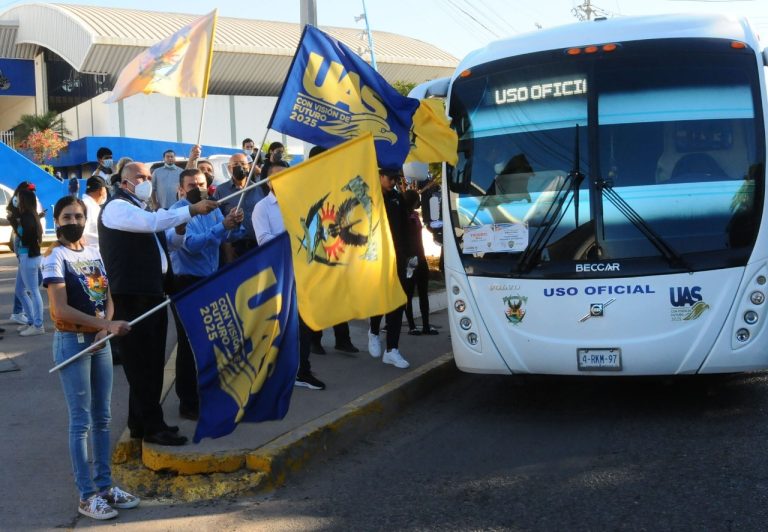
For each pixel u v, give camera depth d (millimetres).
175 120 47719
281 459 6164
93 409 5527
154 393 6336
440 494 5832
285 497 5883
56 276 5188
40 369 9102
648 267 7191
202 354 5781
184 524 5402
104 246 6184
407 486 6027
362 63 7250
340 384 8328
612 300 7230
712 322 7098
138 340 6219
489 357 7641
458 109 8141
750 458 6191
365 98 7219
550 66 7816
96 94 53375
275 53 51906
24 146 46500
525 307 7484
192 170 7180
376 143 7223
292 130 6918
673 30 7754
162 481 6027
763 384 8375
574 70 7727
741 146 7305
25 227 10766
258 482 5938
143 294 6195
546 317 7406
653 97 7516
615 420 7445
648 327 7164
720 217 7191
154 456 6133
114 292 6148
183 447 6258
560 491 5770
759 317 7125
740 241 7160
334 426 6875
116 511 5500
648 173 7367
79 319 5223
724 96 7430
